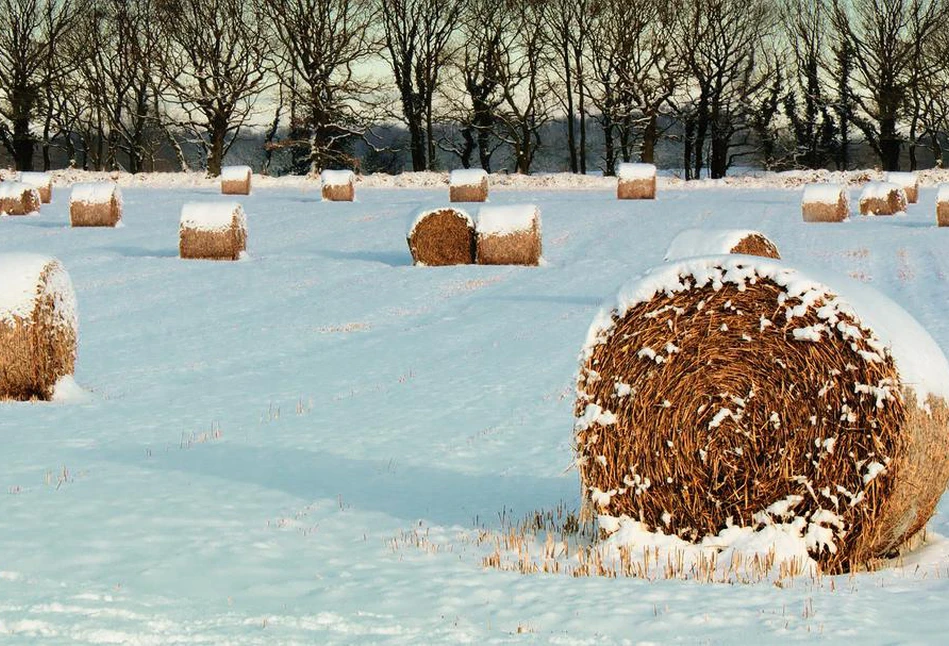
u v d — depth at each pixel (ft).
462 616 23.38
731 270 28.09
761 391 27.71
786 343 27.53
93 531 29.86
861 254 103.76
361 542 29.50
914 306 75.10
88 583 25.44
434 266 102.63
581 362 29.58
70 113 265.34
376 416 46.55
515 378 54.80
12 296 50.11
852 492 26.86
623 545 28.63
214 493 34.35
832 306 27.12
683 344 28.45
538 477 36.78
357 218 144.36
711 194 181.06
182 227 105.91
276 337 69.15
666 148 283.18
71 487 34.65
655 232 124.98
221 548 28.53
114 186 133.59
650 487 28.76
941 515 32.37
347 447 40.98
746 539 27.81
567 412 46.98
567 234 124.57
